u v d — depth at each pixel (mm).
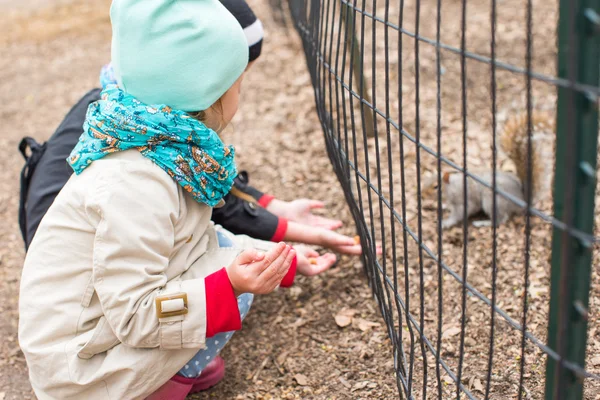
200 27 1502
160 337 1518
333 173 3000
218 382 1952
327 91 3400
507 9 4438
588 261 1009
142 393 1606
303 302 2234
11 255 2787
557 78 962
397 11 4578
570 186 948
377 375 1884
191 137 1521
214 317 1527
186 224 1625
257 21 2145
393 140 3062
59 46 5277
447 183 2490
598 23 878
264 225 2154
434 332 1990
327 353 2006
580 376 1076
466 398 1726
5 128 4000
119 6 1527
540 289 2096
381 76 3668
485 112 3234
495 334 1941
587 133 950
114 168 1496
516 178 2535
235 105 1667
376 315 2115
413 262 2311
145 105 1512
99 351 1593
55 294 1571
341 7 1812
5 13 6234
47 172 2016
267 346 2070
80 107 2102
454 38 4113
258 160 3205
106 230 1462
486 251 2336
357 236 2465
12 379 2092
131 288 1479
